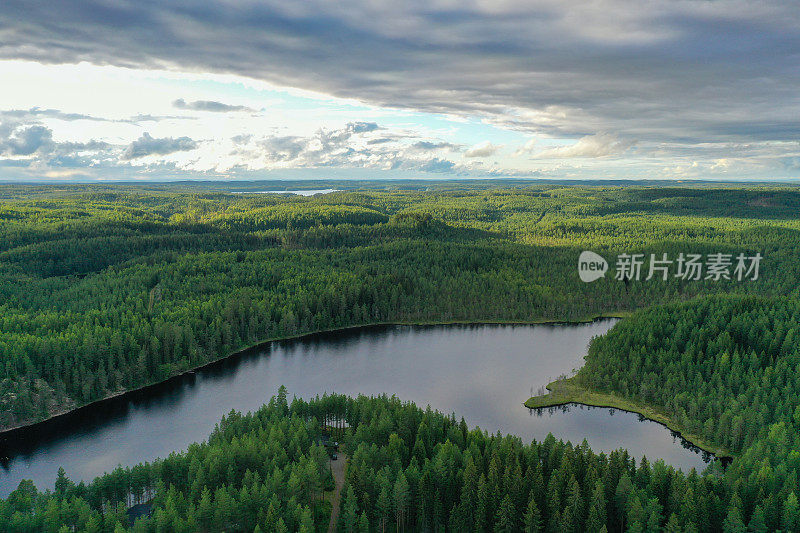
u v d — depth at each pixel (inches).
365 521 4362.7
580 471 4815.5
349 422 6151.6
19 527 4104.3
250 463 4987.7
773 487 4522.6
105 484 4724.4
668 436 6550.2
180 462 4970.5
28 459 6033.5
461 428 5767.7
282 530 4165.8
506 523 4340.6
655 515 4188.0
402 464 5251.0
